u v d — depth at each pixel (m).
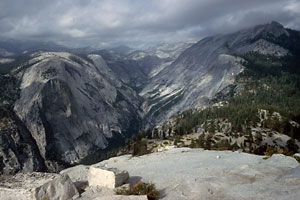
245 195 12.41
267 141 75.44
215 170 18.64
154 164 24.30
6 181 15.05
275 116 101.25
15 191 13.75
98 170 16.56
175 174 18.86
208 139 74.00
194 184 14.91
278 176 14.81
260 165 18.11
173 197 13.44
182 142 76.44
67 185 14.72
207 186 14.32
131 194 14.01
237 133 84.50
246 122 98.88
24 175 16.12
